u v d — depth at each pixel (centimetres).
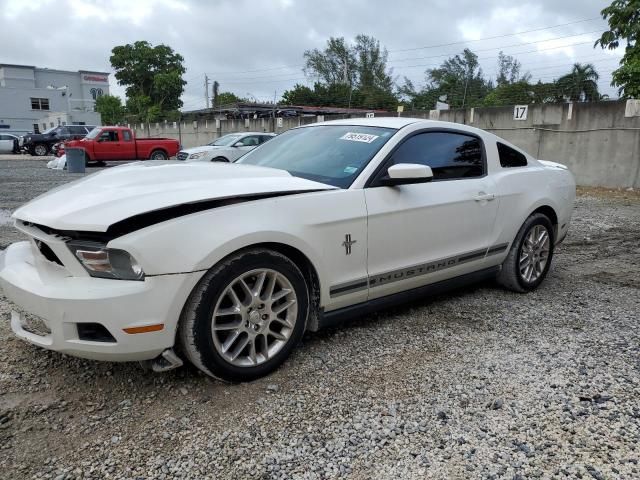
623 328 381
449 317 398
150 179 297
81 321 247
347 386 289
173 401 271
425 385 292
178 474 216
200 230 261
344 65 6744
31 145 2947
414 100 4222
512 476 217
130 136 2255
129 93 6216
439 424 254
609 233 764
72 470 218
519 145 1575
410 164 330
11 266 288
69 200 279
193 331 263
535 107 1520
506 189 427
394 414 262
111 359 255
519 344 349
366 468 222
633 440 242
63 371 300
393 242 346
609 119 1365
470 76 4606
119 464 222
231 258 271
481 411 266
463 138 412
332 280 318
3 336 345
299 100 5434
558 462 227
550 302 439
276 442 238
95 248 248
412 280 365
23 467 218
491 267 434
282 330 303
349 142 375
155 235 249
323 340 349
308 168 360
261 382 291
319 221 305
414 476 217
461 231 391
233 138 1725
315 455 230
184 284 255
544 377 302
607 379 300
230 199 279
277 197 296
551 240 475
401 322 386
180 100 6216
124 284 247
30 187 1265
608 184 1388
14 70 7006
